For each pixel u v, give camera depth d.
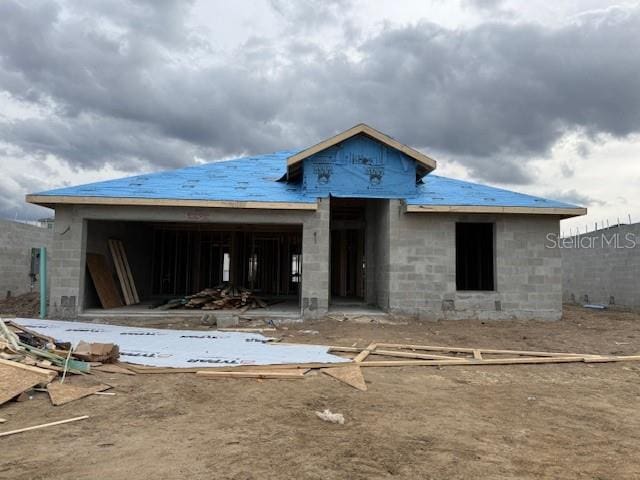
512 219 13.79
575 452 4.53
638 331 12.14
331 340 10.45
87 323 12.46
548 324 13.13
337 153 14.07
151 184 14.41
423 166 14.47
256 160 19.09
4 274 17.66
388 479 3.84
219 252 19.47
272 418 5.39
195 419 5.32
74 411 5.49
